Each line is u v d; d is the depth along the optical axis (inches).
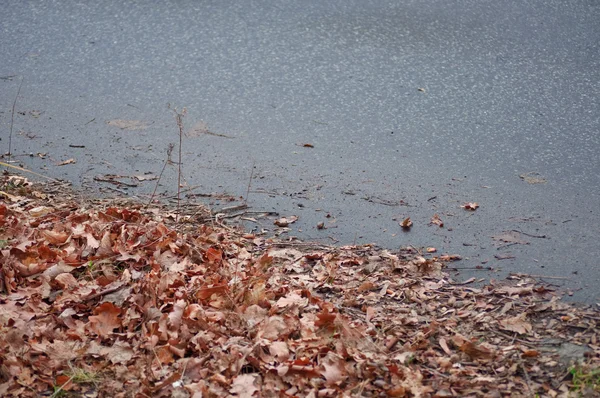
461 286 158.1
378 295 154.6
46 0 303.0
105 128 227.3
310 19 285.4
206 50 267.9
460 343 137.3
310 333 137.9
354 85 247.3
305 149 216.8
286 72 254.8
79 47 270.8
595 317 145.4
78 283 154.7
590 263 165.3
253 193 196.7
